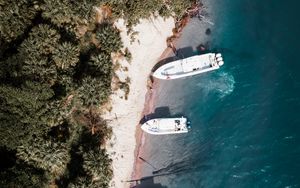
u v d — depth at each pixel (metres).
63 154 68.31
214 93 83.12
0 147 64.12
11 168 63.91
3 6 68.50
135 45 82.06
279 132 80.31
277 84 83.00
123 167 78.19
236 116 81.81
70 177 71.50
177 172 79.25
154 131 80.06
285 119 80.94
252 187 77.88
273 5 88.00
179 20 86.19
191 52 85.44
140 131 80.75
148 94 82.56
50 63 69.44
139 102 81.56
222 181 78.56
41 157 66.31
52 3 69.75
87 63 75.56
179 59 84.75
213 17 87.56
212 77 83.69
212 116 82.00
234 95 83.00
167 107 82.44
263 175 78.38
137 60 82.31
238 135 80.81
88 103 72.19
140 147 80.12
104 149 74.00
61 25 72.81
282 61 84.19
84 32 76.69
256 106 82.12
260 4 88.31
